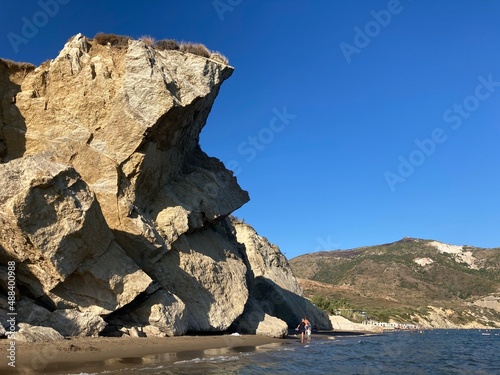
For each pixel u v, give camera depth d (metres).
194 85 24.45
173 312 20.55
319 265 190.12
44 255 15.96
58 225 16.41
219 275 26.09
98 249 18.34
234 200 30.11
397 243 198.75
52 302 16.58
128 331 18.80
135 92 22.42
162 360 15.00
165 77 23.23
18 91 21.92
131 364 13.51
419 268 165.50
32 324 15.35
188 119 25.14
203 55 26.53
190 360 15.70
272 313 42.47
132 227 21.02
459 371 20.64
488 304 126.62
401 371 19.17
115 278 18.67
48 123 21.52
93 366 12.47
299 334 39.34
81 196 17.36
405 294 142.88
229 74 27.47
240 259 29.89
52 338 14.84
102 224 18.44
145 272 21.72
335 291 123.50
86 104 22.11
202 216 26.80
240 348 21.36
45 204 16.11
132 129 22.00
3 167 16.00
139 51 23.19
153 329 19.66
